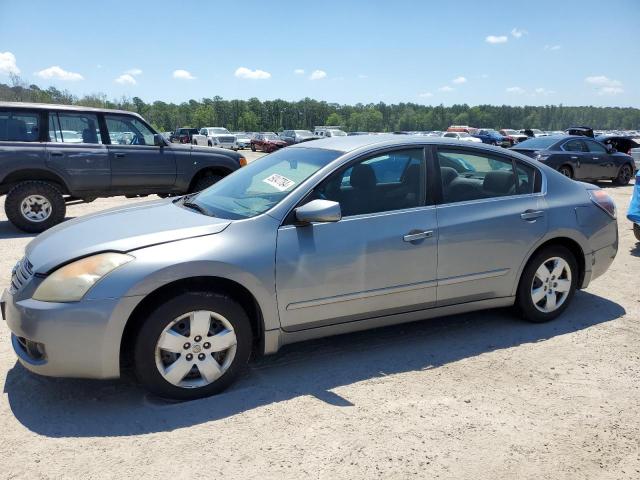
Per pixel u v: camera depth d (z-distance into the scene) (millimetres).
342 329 3758
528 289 4418
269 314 3432
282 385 3494
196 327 3217
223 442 2861
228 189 4133
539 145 15570
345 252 3590
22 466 2654
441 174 4062
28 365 3150
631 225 9172
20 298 3137
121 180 8961
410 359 3896
